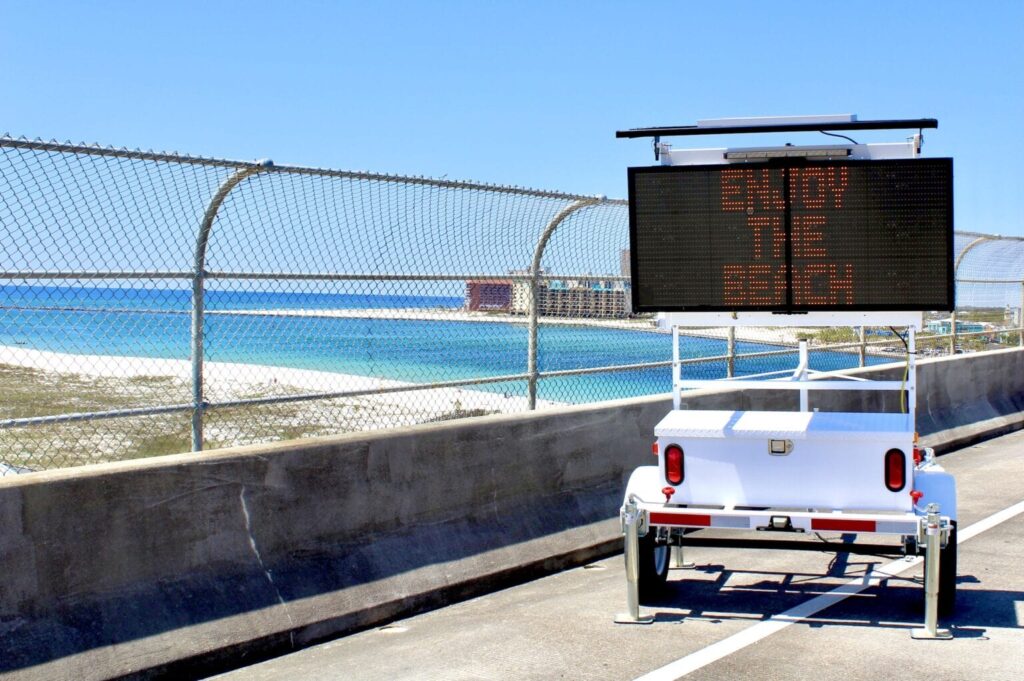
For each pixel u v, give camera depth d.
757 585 7.14
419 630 6.27
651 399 9.54
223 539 5.85
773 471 6.19
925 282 6.39
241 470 5.99
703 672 5.22
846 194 6.48
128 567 5.40
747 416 6.71
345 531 6.54
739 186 6.62
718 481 6.28
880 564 7.70
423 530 7.05
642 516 6.26
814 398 12.01
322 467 6.44
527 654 5.61
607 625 6.18
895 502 6.01
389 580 6.59
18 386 11.30
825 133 6.54
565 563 7.95
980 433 14.86
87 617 5.17
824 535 8.83
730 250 6.66
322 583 6.23
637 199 6.76
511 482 7.82
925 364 14.09
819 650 5.59
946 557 6.03
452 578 6.98
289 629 5.89
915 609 6.43
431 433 7.21
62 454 9.77
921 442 13.37
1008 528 8.74
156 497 5.57
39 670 4.88
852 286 6.50
